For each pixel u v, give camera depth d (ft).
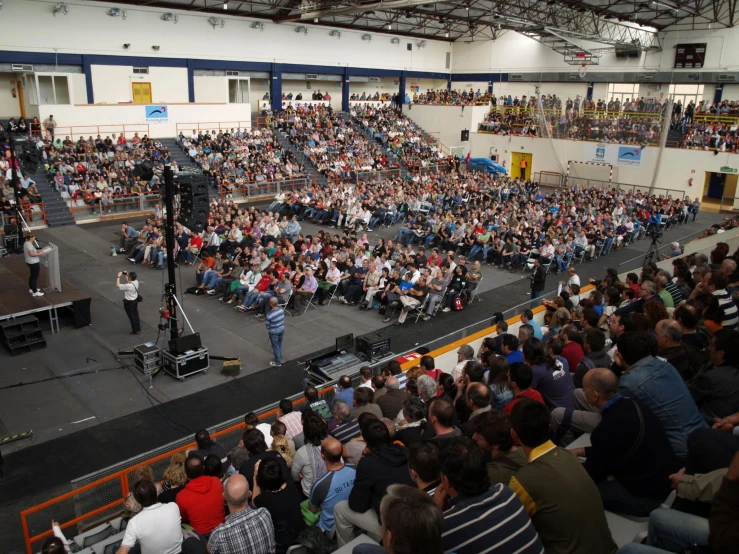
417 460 11.20
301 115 136.46
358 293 55.72
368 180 120.98
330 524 16.01
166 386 39.22
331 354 36.01
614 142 125.70
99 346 44.73
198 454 20.95
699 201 109.81
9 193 79.41
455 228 76.48
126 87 113.39
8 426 33.71
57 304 45.83
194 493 17.46
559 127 134.62
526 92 156.87
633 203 95.50
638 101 126.52
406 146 144.25
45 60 102.17
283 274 52.08
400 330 49.70
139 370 41.01
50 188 87.45
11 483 28.81
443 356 34.99
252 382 40.06
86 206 86.38
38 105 98.63
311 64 141.28
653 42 130.52
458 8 131.03
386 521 7.57
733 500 8.05
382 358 35.65
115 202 88.07
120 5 108.88
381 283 54.08
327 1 111.86
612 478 11.88
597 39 119.65
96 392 38.01
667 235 90.27
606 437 11.50
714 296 20.10
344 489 16.16
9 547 24.25
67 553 18.62
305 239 65.10
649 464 11.31
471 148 153.28
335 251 61.46
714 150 111.14
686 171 115.85
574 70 145.28
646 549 9.36
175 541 15.76
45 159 90.12
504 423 12.17
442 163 139.95
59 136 100.63
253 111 140.05
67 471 29.89
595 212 88.63
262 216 75.97
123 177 91.91
